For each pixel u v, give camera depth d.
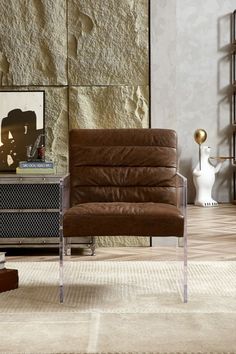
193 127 9.55
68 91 5.32
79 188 4.13
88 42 5.30
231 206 8.94
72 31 5.30
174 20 5.31
